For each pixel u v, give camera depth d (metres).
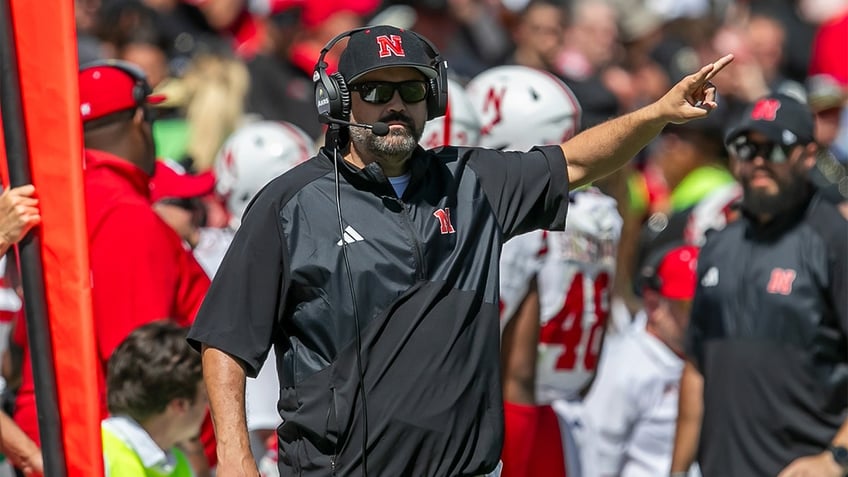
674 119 16.94
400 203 16.39
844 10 45.66
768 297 22.42
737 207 25.42
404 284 16.17
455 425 16.05
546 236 22.70
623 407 25.77
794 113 22.48
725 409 22.73
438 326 16.14
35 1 16.94
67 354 17.12
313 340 16.20
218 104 34.03
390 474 15.99
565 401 24.34
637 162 35.91
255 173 26.41
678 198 32.88
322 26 39.81
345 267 16.12
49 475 17.17
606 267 23.70
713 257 23.09
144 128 22.02
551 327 23.03
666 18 46.06
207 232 26.61
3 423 19.47
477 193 16.78
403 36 16.41
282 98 36.97
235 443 16.05
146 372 18.97
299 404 16.25
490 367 16.36
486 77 24.58
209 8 39.72
